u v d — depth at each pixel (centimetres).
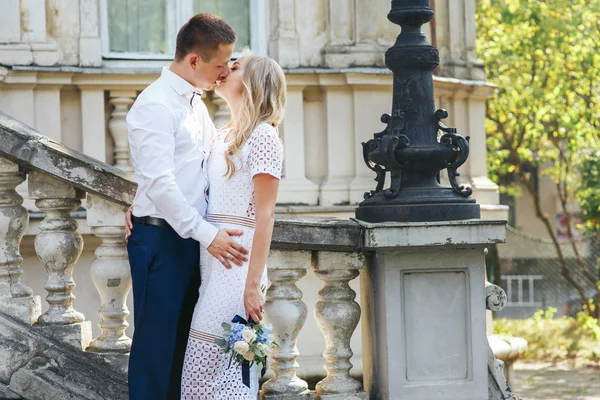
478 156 1192
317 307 626
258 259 519
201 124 556
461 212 607
